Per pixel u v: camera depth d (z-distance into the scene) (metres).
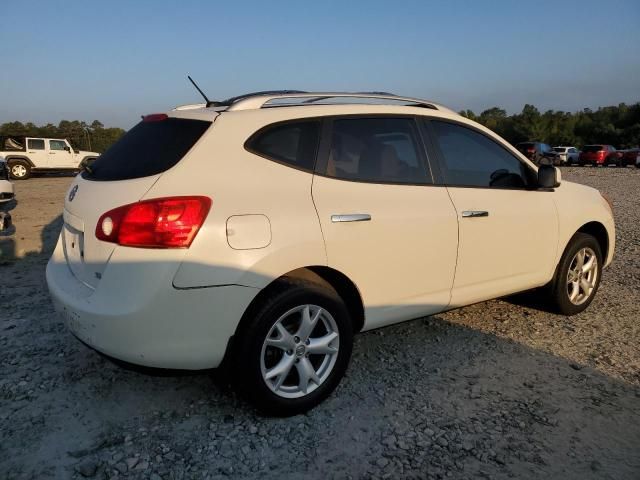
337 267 2.99
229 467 2.53
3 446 2.65
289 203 2.85
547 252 4.17
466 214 3.57
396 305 3.33
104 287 2.62
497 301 4.87
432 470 2.52
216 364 2.74
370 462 2.57
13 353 3.67
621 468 2.54
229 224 2.64
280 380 2.86
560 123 61.38
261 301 2.75
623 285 5.45
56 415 2.93
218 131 2.83
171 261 2.54
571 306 4.46
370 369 3.52
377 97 3.54
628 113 59.16
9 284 5.36
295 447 2.68
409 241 3.28
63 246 3.26
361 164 3.24
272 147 2.95
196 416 2.94
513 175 4.06
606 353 3.80
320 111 3.18
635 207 11.88
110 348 2.62
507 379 3.40
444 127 3.73
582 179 21.89
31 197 13.84
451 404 3.10
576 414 3.00
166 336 2.59
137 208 2.56
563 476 2.48
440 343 3.94
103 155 3.29
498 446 2.70
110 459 2.56
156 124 3.12
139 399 3.11
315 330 3.04
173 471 2.49
